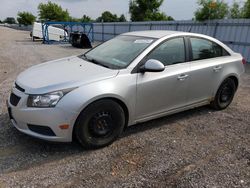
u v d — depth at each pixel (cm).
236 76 525
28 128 335
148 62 369
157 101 404
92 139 349
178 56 430
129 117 380
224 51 512
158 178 302
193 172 315
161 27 1983
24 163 321
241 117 498
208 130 435
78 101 322
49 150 351
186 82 431
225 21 1410
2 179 289
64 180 292
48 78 350
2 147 353
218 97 511
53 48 1917
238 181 301
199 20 1574
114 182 292
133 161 335
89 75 350
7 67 991
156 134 412
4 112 472
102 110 346
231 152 366
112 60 403
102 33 2983
